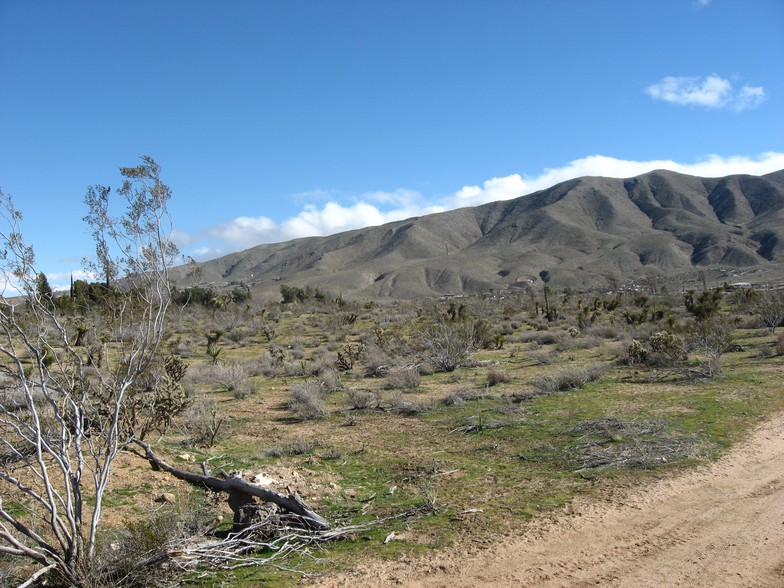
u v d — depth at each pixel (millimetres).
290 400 16906
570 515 7145
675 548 6094
